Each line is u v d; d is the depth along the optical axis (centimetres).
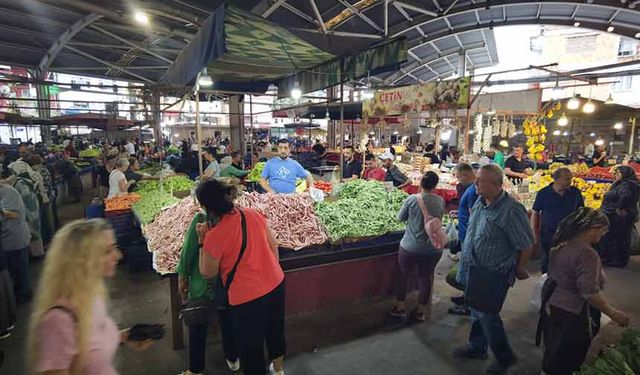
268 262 250
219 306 250
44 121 1591
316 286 405
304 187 648
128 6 817
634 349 243
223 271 240
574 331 245
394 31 1105
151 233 391
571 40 2844
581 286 236
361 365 317
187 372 293
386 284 445
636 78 2520
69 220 863
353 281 424
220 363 319
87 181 1323
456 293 462
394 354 334
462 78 624
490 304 283
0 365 270
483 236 285
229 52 475
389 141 1952
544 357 262
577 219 243
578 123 1467
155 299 449
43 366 138
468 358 328
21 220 428
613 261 565
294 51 469
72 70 1638
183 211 382
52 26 1206
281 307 265
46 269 151
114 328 171
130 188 704
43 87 1955
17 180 550
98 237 156
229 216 239
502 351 301
